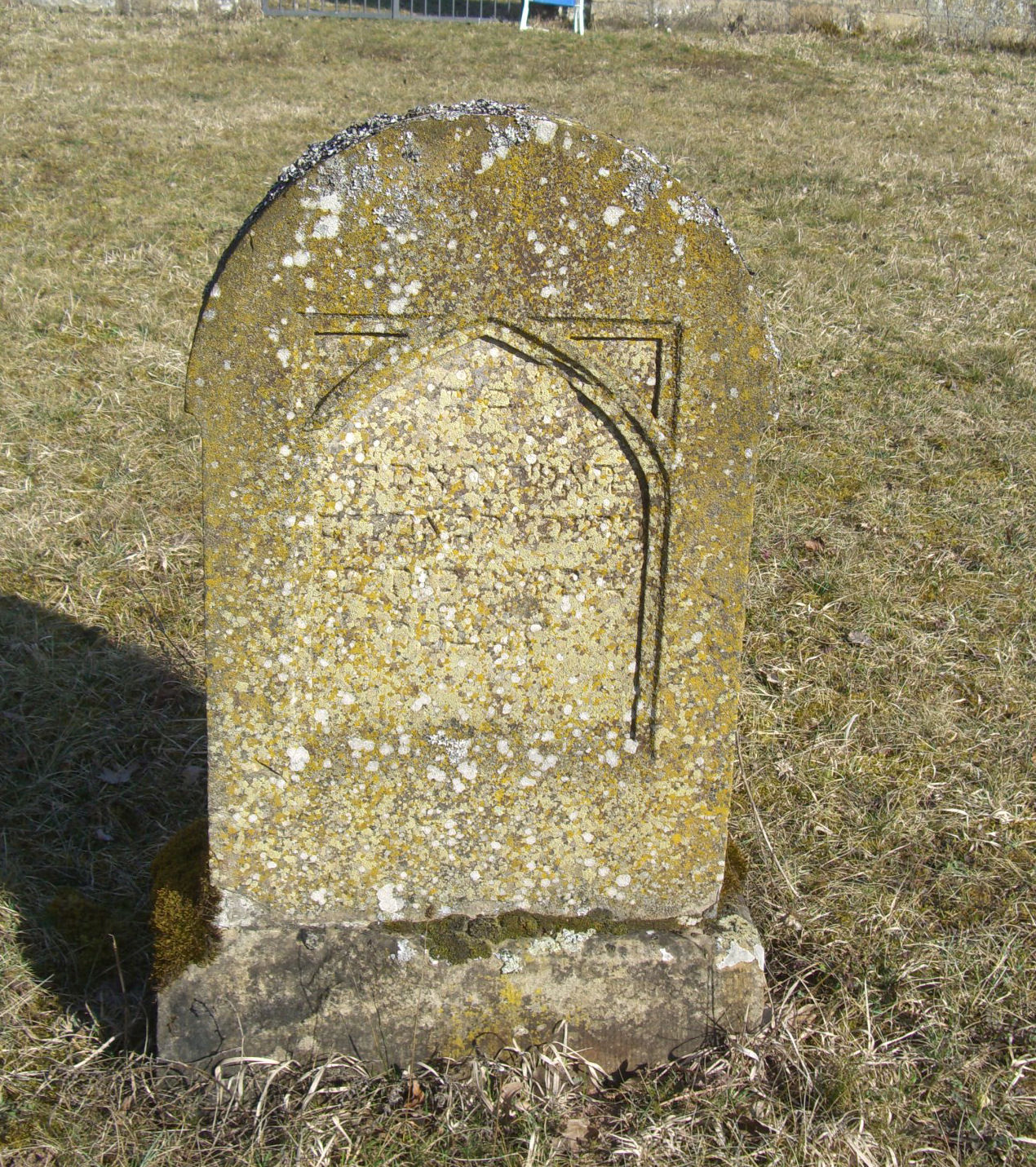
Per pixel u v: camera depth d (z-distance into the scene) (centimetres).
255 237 242
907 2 1688
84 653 454
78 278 765
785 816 390
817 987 324
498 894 293
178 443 596
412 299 249
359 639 271
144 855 365
